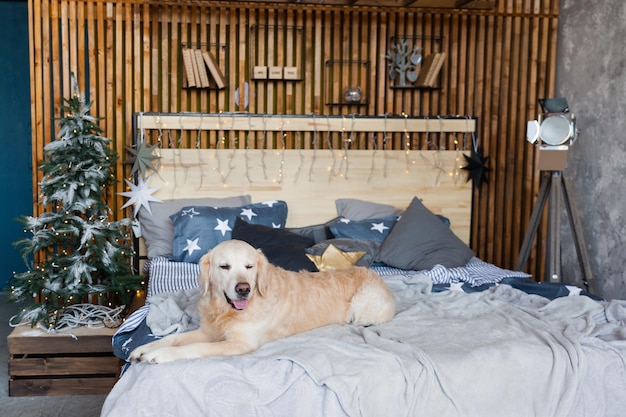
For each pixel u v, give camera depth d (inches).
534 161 216.5
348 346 99.4
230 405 92.2
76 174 165.5
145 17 193.8
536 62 214.7
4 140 239.5
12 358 144.3
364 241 174.2
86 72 213.9
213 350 98.1
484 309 126.7
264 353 99.4
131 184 189.8
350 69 205.8
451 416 95.0
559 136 178.9
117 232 163.2
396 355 97.7
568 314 123.0
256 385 93.0
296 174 200.1
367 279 121.1
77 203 161.2
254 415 92.0
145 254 193.6
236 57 200.2
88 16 192.1
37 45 190.9
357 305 117.0
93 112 195.8
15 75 238.7
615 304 123.7
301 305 110.8
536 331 110.0
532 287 148.3
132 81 197.8
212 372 93.5
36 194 193.0
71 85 193.2
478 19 209.9
